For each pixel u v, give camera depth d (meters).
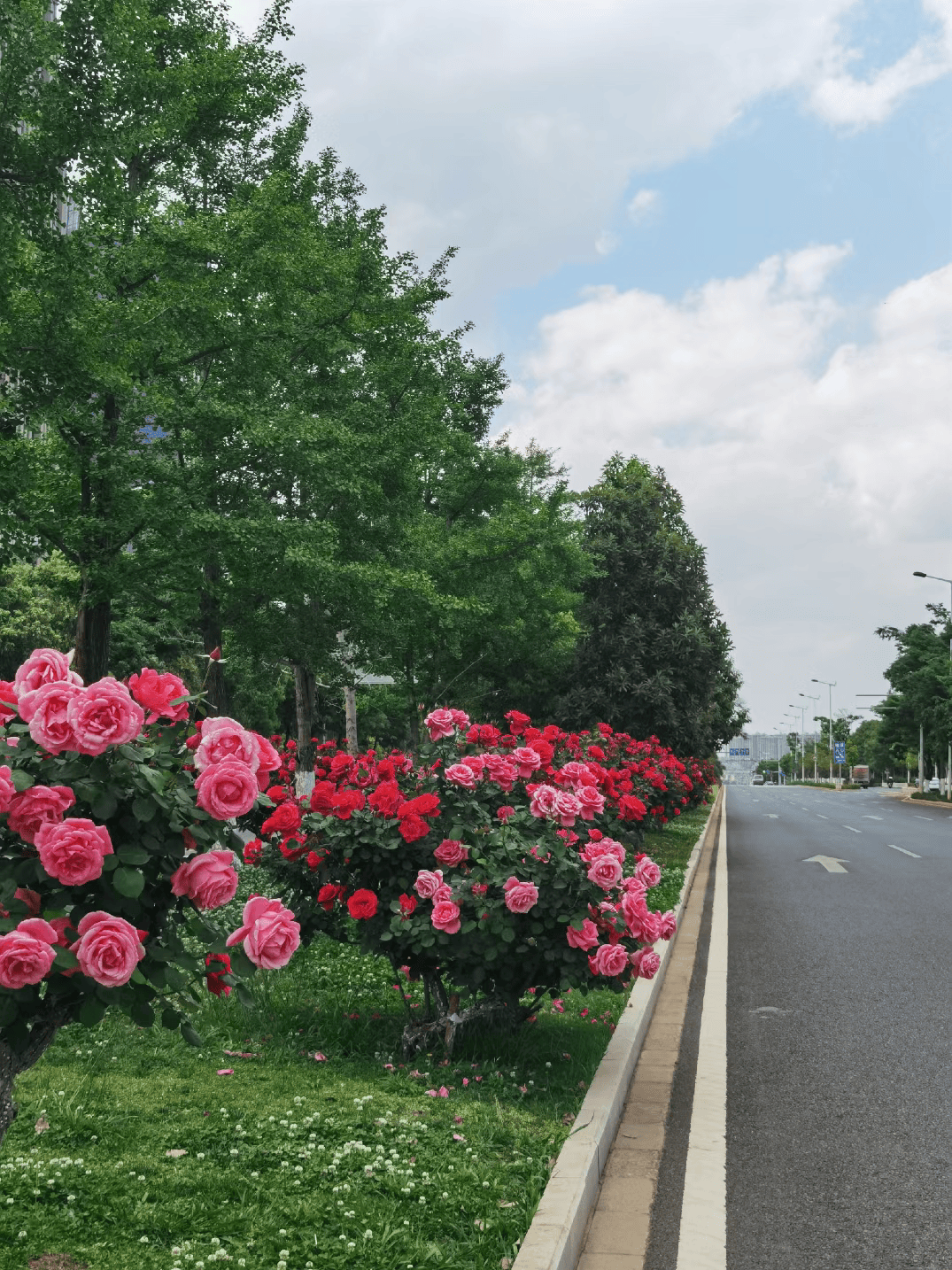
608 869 5.74
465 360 27.77
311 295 16.42
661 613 31.36
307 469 14.91
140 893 2.81
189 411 13.85
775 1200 4.46
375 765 7.30
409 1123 4.83
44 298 11.80
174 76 13.97
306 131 17.53
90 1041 6.15
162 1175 4.16
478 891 5.79
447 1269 3.51
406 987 7.82
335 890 6.24
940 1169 4.83
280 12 16.34
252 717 36.09
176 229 13.07
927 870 17.94
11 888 2.80
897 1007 8.00
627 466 36.03
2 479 12.17
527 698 31.58
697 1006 8.07
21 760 2.98
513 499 24.33
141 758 2.96
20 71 10.80
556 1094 5.51
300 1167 4.27
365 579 15.04
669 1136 5.23
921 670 71.06
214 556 14.07
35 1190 3.90
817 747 166.12
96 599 13.31
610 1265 3.84
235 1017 6.70
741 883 16.00
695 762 30.34
